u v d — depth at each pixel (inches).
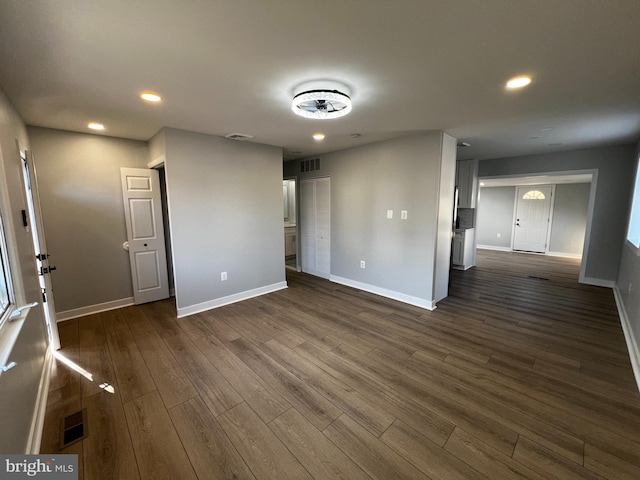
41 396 78.1
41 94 86.2
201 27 55.5
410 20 53.9
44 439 67.7
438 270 152.1
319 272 216.4
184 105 98.4
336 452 64.4
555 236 304.0
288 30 57.0
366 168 170.4
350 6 49.6
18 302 72.9
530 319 135.5
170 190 131.2
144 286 156.9
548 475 58.2
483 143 167.9
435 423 72.4
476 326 128.2
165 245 165.5
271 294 173.3
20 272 73.5
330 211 198.5
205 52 64.8
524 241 323.9
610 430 69.6
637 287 111.1
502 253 315.6
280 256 181.9
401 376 91.8
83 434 69.2
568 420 72.9
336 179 190.7
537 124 124.9
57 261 133.0
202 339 116.9
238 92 87.8
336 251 198.1
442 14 52.1
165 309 149.2
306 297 167.8
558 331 122.7
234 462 62.0
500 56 67.3
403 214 154.7
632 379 89.6
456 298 164.9
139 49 63.1
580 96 92.0
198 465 61.2
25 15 50.0
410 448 65.2
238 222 157.8
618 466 60.1
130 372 94.5
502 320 134.6
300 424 72.4
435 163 138.9
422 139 142.4
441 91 88.2
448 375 92.1
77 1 46.8
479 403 79.4
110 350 108.3
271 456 63.4
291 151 190.4
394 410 76.9
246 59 68.3
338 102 87.6
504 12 51.5
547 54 66.4
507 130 135.3
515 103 98.3
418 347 109.9
